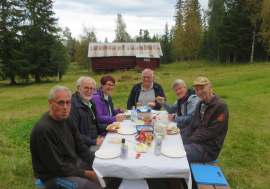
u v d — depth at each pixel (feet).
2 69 76.74
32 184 9.38
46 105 31.17
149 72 14.06
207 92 8.79
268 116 18.88
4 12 79.25
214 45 126.11
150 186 9.24
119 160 6.50
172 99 29.04
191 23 102.32
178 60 170.71
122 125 10.14
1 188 8.98
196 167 7.98
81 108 9.53
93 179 7.46
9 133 16.48
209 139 8.55
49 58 82.33
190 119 10.85
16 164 10.77
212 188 6.78
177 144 7.78
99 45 103.81
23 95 45.68
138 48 102.78
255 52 105.09
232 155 12.14
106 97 12.22
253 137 14.47
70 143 7.68
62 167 6.83
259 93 28.71
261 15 80.69
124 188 6.58
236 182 9.50
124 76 58.03
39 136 6.52
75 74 115.65
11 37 79.61
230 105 23.20
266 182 9.49
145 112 10.80
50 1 86.02
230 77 47.67
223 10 117.91
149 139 7.56
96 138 10.43
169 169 6.13
